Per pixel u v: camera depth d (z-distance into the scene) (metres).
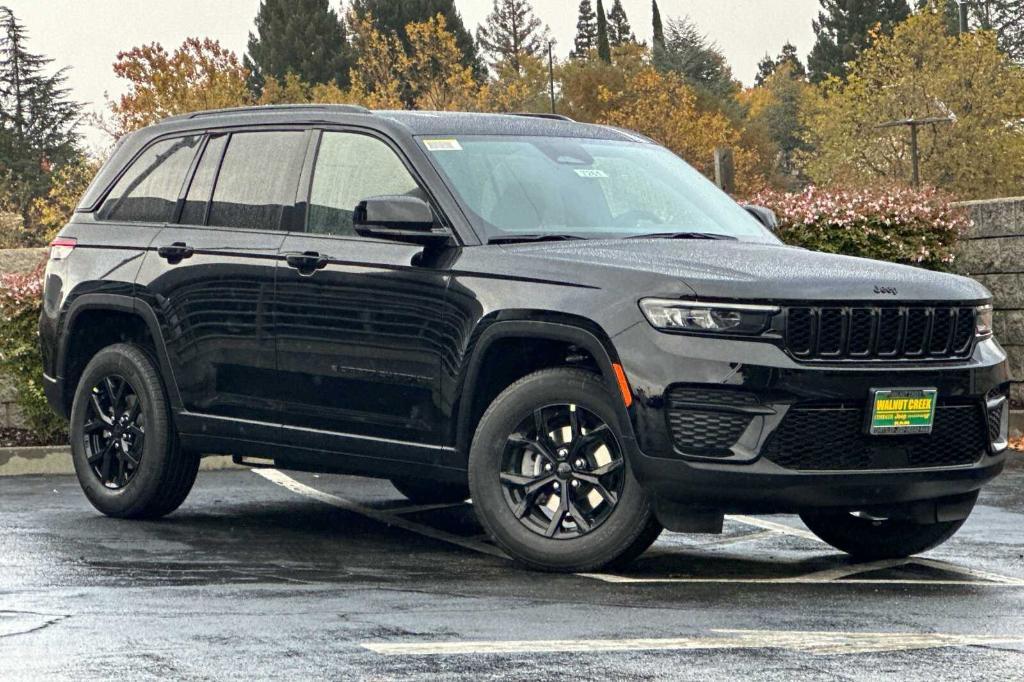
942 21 84.88
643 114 100.94
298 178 8.49
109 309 9.26
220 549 8.16
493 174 8.05
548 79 107.69
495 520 7.43
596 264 7.25
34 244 49.62
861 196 15.97
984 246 15.87
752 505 6.93
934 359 7.21
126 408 9.41
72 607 6.30
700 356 6.87
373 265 7.91
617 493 7.20
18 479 12.23
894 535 8.09
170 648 5.45
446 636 5.69
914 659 5.33
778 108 132.12
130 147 9.62
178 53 57.34
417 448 7.79
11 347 13.88
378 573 7.33
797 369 6.86
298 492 11.04
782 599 6.66
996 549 8.51
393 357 7.83
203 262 8.74
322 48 126.50
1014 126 82.31
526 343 7.51
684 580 7.20
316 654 5.35
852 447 6.98
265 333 8.40
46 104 116.25
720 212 8.60
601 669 5.13
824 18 143.38
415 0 128.88
